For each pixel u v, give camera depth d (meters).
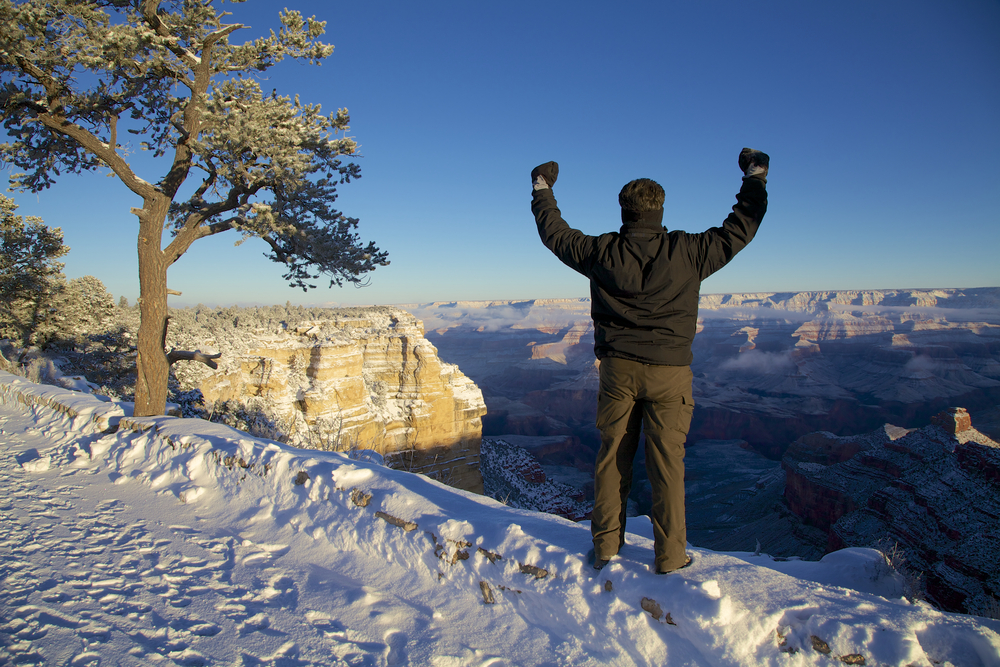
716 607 2.37
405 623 2.92
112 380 22.08
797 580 2.71
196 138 9.30
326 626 2.86
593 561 2.88
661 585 2.60
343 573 3.56
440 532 3.40
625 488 2.89
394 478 4.30
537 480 60.31
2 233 22.05
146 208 9.23
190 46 9.35
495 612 2.96
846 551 4.83
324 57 9.90
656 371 2.65
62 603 2.90
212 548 3.93
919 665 2.12
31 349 21.39
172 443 5.87
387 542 3.64
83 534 4.09
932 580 34.75
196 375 21.53
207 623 2.82
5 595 2.92
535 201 3.23
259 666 2.44
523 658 2.60
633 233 2.74
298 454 4.95
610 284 2.72
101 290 27.48
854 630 2.24
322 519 4.10
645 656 2.47
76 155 10.00
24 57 7.97
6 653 2.32
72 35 8.29
